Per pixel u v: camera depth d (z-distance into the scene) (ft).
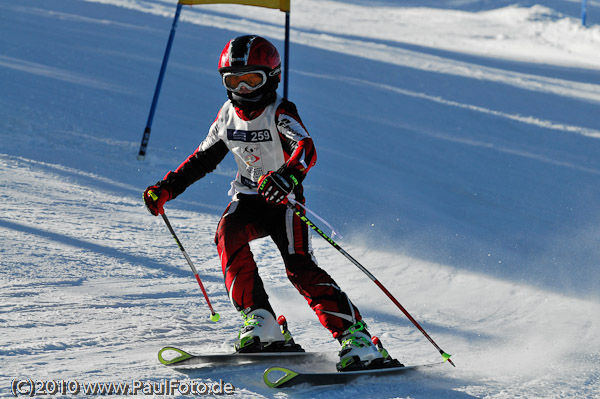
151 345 35.50
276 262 55.72
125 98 118.93
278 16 307.37
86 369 30.86
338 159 98.78
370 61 199.52
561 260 60.64
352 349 33.45
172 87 133.28
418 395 31.78
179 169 36.32
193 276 49.21
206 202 72.02
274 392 30.60
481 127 134.92
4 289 40.88
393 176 93.61
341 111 132.77
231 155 94.63
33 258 47.34
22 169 73.15
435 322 44.39
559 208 84.12
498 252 61.98
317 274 34.53
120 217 62.34
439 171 99.66
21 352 32.14
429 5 434.71
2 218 55.83
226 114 35.50
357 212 71.97
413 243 63.00
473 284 52.80
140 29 196.54
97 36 175.83
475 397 32.07
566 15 384.06
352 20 346.54
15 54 140.46
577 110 166.91
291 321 43.11
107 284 44.86
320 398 30.40
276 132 34.32
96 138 92.84
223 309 43.45
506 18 382.42
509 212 79.97
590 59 301.63
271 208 35.63
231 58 32.73
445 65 215.31
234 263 34.71
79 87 120.98
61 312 38.45
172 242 56.90
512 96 174.40
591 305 48.67
